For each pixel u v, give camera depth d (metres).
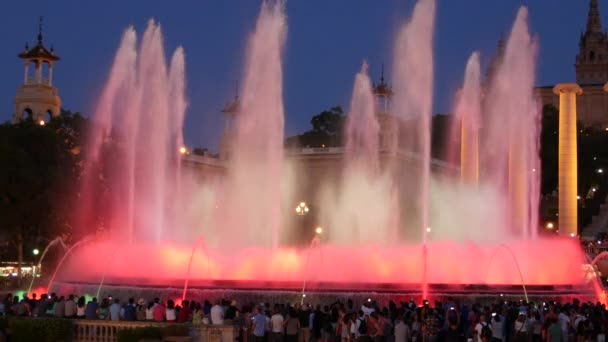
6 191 68.06
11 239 72.31
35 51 95.38
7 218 68.44
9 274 70.69
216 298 41.97
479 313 32.62
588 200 131.00
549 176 133.00
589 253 83.06
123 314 34.41
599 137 138.12
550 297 43.31
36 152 70.81
